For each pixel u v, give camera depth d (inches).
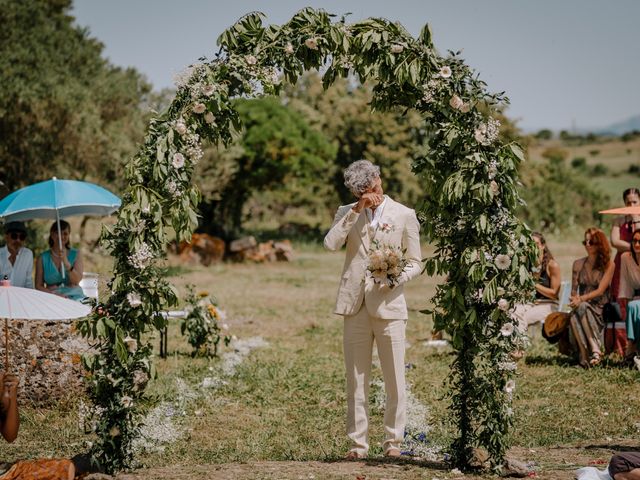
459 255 209.6
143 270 202.7
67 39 1005.8
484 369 208.1
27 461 198.2
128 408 204.5
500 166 203.8
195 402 323.9
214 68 209.3
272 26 212.5
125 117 994.1
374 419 302.7
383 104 224.2
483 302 202.1
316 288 792.3
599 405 309.3
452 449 211.2
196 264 1023.6
